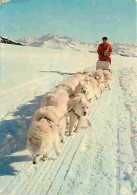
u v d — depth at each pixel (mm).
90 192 3963
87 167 4652
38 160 4582
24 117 6953
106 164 4727
